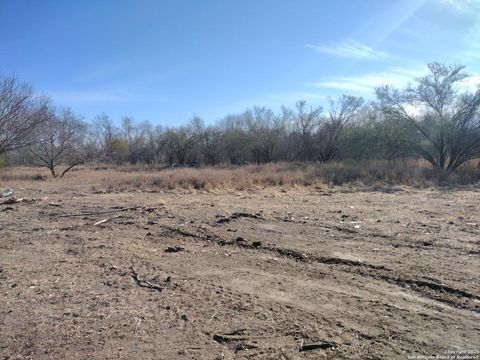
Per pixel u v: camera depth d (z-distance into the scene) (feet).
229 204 46.57
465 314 15.81
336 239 28.07
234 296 17.61
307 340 13.75
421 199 52.60
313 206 45.14
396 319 15.35
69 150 104.58
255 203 47.88
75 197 54.39
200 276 20.29
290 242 27.12
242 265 22.20
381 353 12.91
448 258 23.22
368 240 27.76
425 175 82.12
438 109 93.66
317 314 15.78
